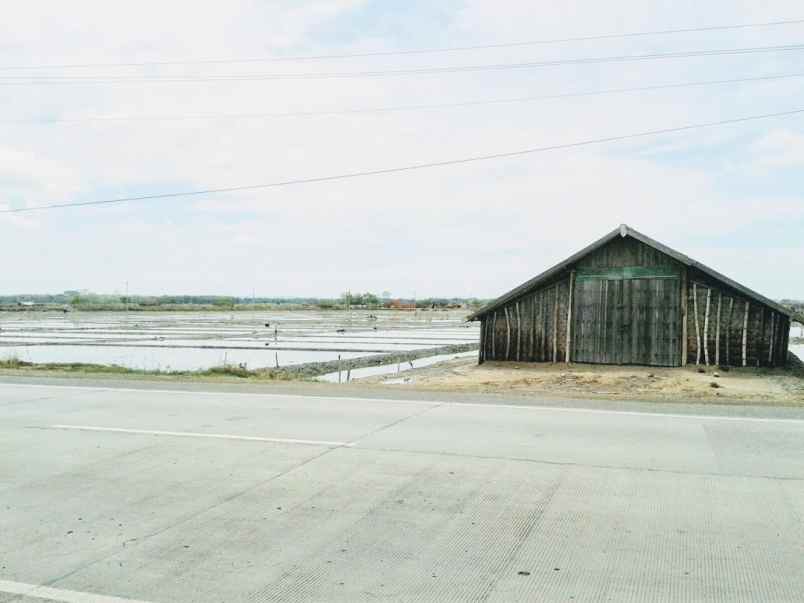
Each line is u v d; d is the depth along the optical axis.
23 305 177.00
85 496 6.43
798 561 4.70
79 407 11.58
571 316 23.80
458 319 103.88
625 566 4.66
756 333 21.44
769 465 7.14
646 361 22.66
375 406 11.37
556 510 5.81
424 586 4.39
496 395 12.41
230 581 4.52
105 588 4.45
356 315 121.25
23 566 4.82
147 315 118.06
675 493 6.22
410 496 6.26
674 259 22.33
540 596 4.23
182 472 7.21
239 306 197.25
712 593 4.24
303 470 7.20
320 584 4.45
